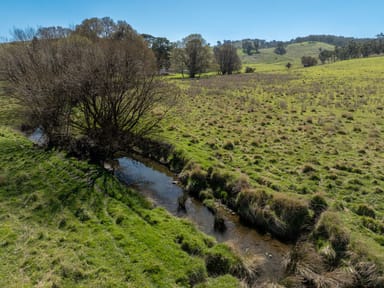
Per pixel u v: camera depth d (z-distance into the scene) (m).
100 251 7.84
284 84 44.25
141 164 16.34
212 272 7.77
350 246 7.88
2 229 8.64
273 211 10.14
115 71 14.98
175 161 15.77
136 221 9.51
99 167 14.17
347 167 13.30
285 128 20.48
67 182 12.16
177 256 7.88
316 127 20.47
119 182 12.98
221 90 40.00
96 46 16.06
